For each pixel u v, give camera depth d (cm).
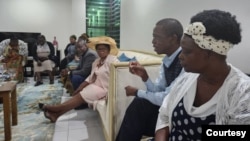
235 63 155
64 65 500
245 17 148
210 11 69
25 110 282
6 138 196
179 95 84
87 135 209
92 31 600
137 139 129
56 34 620
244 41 148
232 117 66
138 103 129
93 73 252
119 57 252
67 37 629
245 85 66
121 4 450
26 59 483
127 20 417
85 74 296
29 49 537
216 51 67
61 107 231
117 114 156
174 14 244
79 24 596
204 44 66
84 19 596
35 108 291
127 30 418
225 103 68
